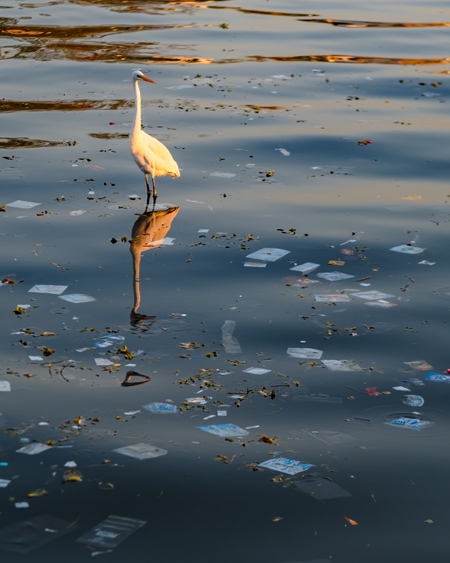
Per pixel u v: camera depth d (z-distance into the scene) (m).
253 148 17.47
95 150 17.03
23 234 13.12
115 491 7.65
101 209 14.22
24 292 11.29
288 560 6.88
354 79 22.84
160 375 9.50
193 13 31.12
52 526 7.19
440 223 14.02
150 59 24.27
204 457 8.16
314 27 28.86
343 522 7.36
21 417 8.66
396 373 9.68
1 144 17.19
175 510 7.45
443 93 21.72
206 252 12.72
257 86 21.98
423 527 7.31
